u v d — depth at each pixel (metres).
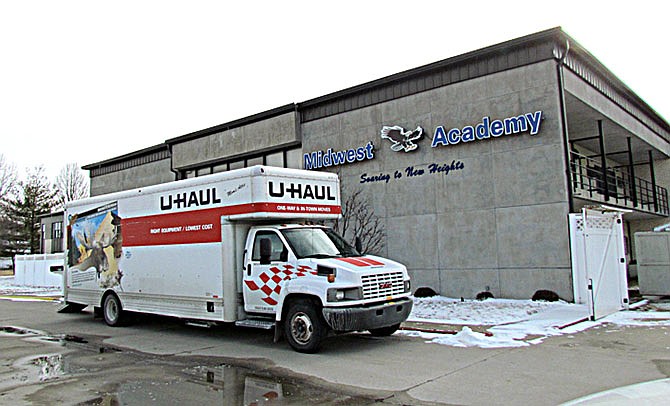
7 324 13.86
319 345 9.02
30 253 55.66
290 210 10.30
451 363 7.99
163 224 11.66
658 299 14.62
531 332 10.12
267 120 21.30
